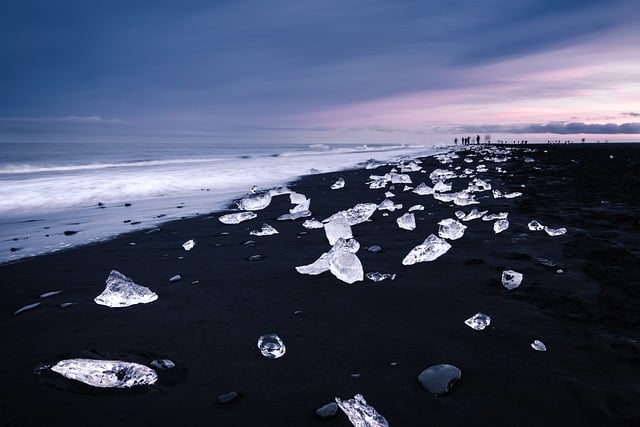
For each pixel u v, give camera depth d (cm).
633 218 548
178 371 204
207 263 398
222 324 259
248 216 630
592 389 180
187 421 165
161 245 476
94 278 359
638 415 162
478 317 251
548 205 680
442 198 783
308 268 360
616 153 2555
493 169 1461
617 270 341
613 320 249
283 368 206
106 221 633
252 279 346
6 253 445
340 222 468
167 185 1121
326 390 186
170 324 260
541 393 179
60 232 554
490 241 451
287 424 163
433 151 3688
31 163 1762
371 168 1747
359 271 335
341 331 247
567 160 1884
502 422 161
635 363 201
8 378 198
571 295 291
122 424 164
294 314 273
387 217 621
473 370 200
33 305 293
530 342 226
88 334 246
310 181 1273
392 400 177
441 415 167
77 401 179
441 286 319
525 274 339
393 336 239
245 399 180
